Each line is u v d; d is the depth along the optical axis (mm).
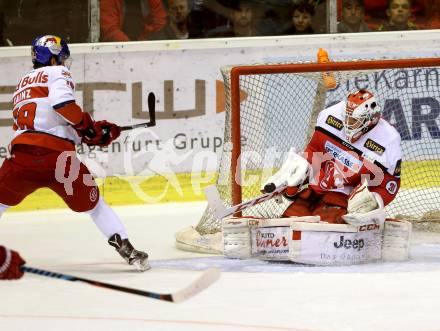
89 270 13812
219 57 20828
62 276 9070
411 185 20297
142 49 20516
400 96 20406
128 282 12742
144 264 13555
